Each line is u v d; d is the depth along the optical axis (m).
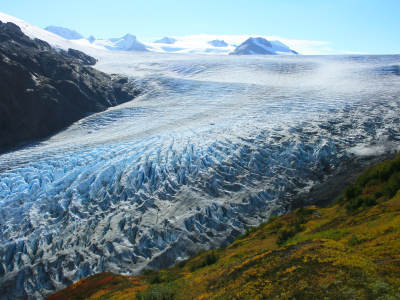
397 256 7.04
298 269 7.46
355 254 7.68
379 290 5.71
